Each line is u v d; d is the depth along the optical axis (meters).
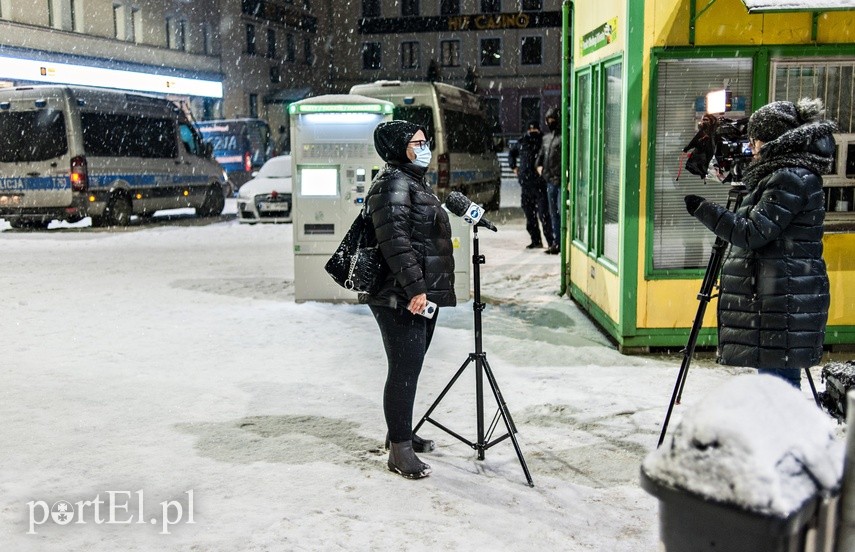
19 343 7.29
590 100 7.94
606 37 7.14
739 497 2.01
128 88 34.19
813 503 2.07
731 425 2.08
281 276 10.84
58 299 9.30
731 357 4.40
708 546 2.12
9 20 28.05
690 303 6.60
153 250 13.73
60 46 30.58
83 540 3.62
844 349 6.72
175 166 19.34
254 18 45.75
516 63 54.00
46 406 5.51
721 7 6.32
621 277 6.61
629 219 6.53
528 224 13.09
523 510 3.94
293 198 8.74
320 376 6.22
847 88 6.43
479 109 19.58
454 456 4.65
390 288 4.22
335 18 55.94
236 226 17.41
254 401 5.62
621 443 4.82
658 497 2.16
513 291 9.55
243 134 26.55
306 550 3.53
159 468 4.45
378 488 4.19
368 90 16.33
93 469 4.43
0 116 16.78
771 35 6.35
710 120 5.42
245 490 4.16
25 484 4.23
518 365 6.43
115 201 17.58
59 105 16.55
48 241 15.10
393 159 4.31
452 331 7.55
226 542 3.60
